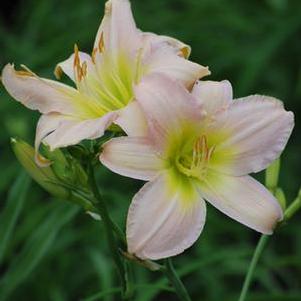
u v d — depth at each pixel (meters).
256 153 0.93
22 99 0.92
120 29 0.95
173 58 0.93
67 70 0.97
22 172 1.11
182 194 0.91
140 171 0.90
